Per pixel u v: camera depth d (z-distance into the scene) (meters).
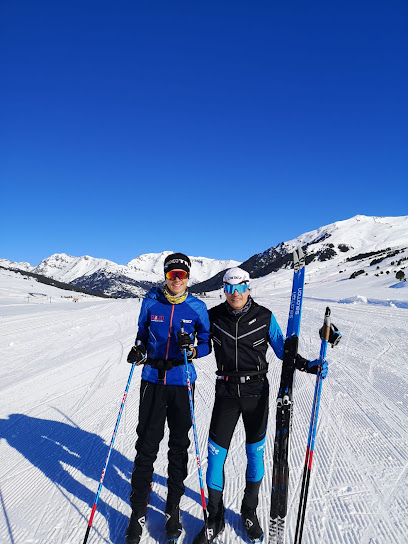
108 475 3.79
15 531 2.95
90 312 21.73
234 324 2.88
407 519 2.99
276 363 8.42
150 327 3.07
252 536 2.82
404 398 5.71
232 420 2.90
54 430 4.89
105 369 8.05
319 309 19.03
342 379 6.79
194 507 3.27
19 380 7.19
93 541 2.85
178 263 2.96
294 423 4.96
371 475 3.64
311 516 3.07
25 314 19.58
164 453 4.31
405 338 10.27
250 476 2.91
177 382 2.99
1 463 4.04
